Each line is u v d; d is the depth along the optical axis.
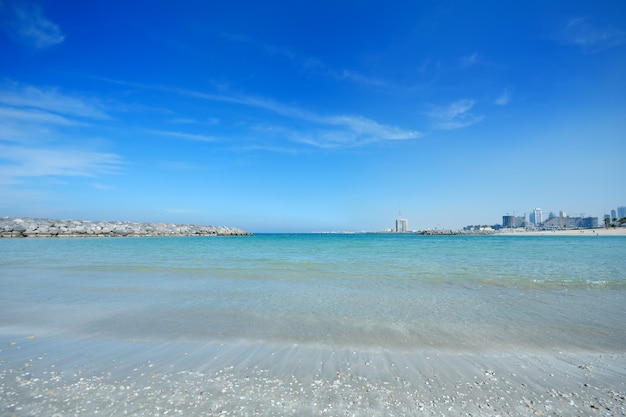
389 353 6.58
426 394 4.96
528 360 6.27
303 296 11.63
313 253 31.94
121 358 6.29
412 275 16.52
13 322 8.53
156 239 72.31
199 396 4.85
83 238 70.44
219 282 14.53
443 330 7.96
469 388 5.16
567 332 7.83
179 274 16.89
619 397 4.89
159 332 7.79
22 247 40.12
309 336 7.54
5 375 5.51
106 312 9.50
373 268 19.36
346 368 5.88
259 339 7.34
